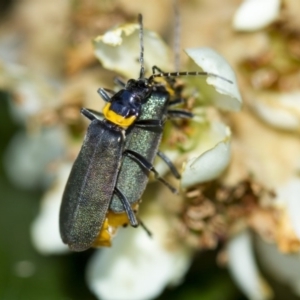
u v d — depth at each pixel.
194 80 0.09
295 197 0.10
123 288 0.10
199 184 0.09
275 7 0.09
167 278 0.10
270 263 0.10
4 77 0.10
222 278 0.11
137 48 0.09
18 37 0.11
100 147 0.09
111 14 0.10
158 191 0.10
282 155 0.10
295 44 0.10
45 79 0.10
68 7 0.11
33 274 0.11
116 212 0.09
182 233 0.10
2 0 0.11
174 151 0.09
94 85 0.10
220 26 0.10
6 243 0.11
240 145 0.10
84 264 0.11
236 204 0.10
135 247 0.10
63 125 0.10
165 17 0.10
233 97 0.09
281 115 0.10
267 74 0.10
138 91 0.09
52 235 0.11
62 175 0.11
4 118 0.12
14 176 0.12
